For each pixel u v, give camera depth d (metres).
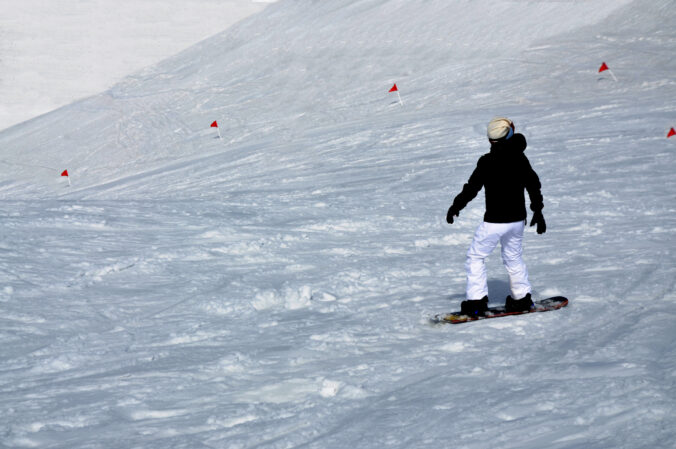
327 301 11.72
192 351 8.98
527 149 34.72
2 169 71.69
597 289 10.61
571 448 4.89
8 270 13.30
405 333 9.38
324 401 6.86
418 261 14.61
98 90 101.31
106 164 67.69
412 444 5.39
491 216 9.45
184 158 59.03
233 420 6.43
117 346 9.28
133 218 20.25
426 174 33.25
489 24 88.12
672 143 31.39
